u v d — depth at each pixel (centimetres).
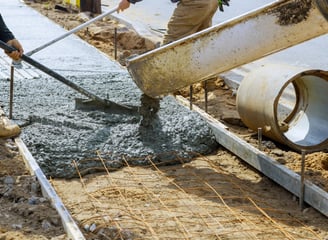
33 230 600
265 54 731
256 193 709
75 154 765
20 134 810
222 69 736
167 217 643
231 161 798
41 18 1666
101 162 761
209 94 1060
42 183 678
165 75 738
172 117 873
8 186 689
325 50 1367
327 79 830
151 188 712
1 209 643
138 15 1881
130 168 762
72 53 1265
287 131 874
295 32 718
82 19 1759
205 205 673
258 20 717
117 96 952
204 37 724
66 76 1071
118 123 852
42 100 934
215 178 745
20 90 978
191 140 820
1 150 773
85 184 719
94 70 1130
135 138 809
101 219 630
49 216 618
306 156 793
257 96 828
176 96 999
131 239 594
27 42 1346
